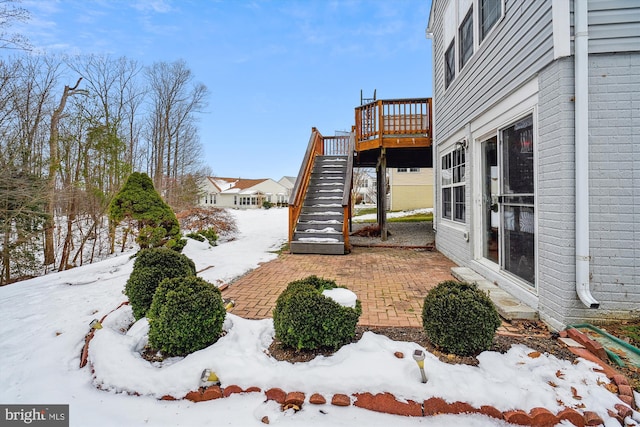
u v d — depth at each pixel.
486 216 4.61
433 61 7.66
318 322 2.29
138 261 3.28
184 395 2.04
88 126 10.47
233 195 41.25
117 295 4.17
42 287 4.62
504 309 3.09
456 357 2.22
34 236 8.32
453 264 5.82
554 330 2.77
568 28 2.62
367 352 2.22
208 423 1.85
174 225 7.08
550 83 2.81
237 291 4.17
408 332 2.77
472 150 4.86
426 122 8.08
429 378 1.96
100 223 9.85
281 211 30.91
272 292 4.12
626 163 2.60
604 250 2.62
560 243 2.72
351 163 9.08
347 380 1.99
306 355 2.34
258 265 5.87
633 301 2.59
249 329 2.70
